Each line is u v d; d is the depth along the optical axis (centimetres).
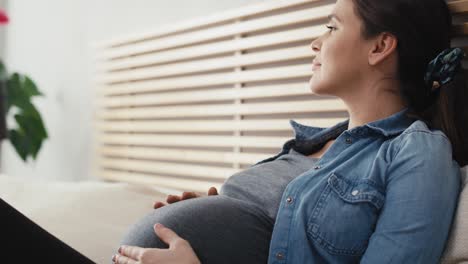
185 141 197
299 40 151
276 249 84
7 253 63
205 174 188
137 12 230
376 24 92
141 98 221
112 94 240
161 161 215
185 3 205
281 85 158
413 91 96
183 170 198
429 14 93
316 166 93
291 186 90
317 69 101
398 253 72
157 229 82
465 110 95
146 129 218
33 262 64
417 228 72
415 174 76
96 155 248
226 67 178
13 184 155
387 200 78
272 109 160
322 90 99
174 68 202
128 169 228
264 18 162
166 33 204
